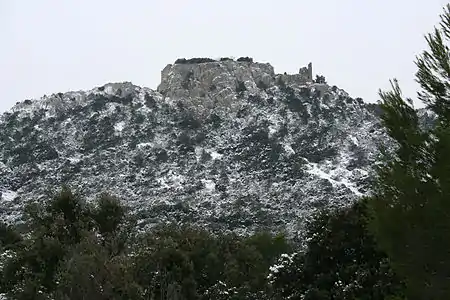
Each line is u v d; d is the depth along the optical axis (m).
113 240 30.00
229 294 29.41
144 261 29.28
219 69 120.50
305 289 20.03
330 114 101.19
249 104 108.25
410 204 8.77
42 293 25.48
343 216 20.02
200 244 33.62
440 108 9.40
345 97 108.56
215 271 32.25
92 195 77.75
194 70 123.25
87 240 27.75
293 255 21.77
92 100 111.25
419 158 8.98
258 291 29.23
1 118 108.00
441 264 8.44
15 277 27.48
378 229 9.10
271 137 94.69
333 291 18.45
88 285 23.92
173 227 36.69
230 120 104.19
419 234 8.57
